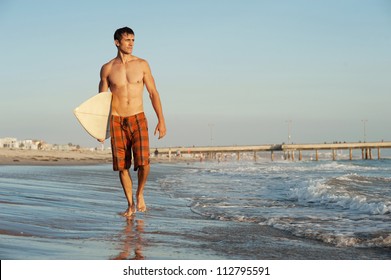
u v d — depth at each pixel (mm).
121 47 9180
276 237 7758
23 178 20172
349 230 8367
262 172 37531
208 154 167250
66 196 13000
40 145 120312
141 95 9289
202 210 11719
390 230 8305
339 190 15523
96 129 9242
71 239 6668
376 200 12703
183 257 5996
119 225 8273
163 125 9477
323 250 6766
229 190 18547
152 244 6711
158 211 11086
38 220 7977
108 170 37125
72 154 94125
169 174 36719
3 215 8172
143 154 9234
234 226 8938
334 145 129875
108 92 9180
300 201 13984
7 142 112938
